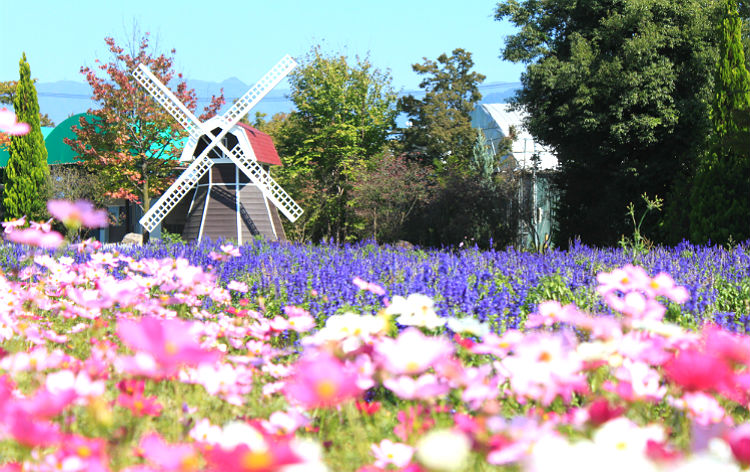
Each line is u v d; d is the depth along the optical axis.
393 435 3.30
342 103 36.31
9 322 4.13
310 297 7.77
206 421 2.74
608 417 2.21
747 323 6.68
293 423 2.72
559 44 28.61
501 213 27.30
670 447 2.34
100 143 30.45
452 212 27.91
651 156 25.70
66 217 2.70
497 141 40.94
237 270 9.80
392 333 5.28
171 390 3.57
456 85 45.69
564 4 27.16
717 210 18.06
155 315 5.16
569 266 10.27
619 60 24.64
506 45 28.75
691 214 18.66
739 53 18.80
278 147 38.88
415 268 8.95
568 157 27.16
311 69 36.56
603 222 26.70
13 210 28.02
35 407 2.21
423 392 2.56
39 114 28.58
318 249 13.19
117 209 35.31
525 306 8.36
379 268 9.28
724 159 18.30
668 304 7.56
